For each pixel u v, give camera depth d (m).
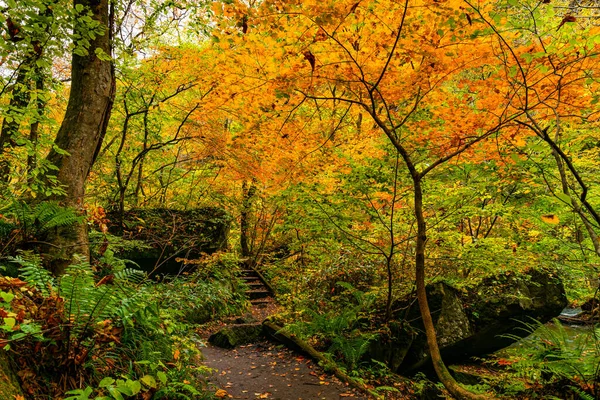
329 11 3.56
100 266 5.22
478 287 7.15
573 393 4.80
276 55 4.46
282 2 3.57
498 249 6.38
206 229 10.51
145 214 9.75
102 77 5.66
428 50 4.10
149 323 3.69
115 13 7.22
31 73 5.20
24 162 7.03
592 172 7.32
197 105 7.88
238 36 4.22
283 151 5.95
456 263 7.03
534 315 6.83
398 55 4.25
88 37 4.70
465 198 6.87
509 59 4.11
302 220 6.94
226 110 6.92
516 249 6.80
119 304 3.22
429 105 5.66
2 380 2.12
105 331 2.92
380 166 6.32
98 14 5.59
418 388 5.63
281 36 4.15
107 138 11.17
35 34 4.47
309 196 6.51
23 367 2.43
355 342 6.03
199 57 7.62
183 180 12.93
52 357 2.66
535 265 6.71
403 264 7.29
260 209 14.89
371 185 6.20
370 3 3.65
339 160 6.13
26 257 3.96
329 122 6.49
